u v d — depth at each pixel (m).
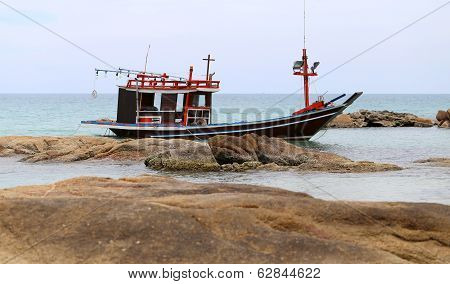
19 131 54.00
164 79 37.12
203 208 8.94
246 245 7.92
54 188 10.89
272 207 9.10
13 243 7.97
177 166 25.62
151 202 9.29
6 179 23.25
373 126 64.12
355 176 23.33
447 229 8.93
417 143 41.25
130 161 28.11
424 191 19.75
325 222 8.94
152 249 7.64
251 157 26.62
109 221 8.20
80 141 31.16
